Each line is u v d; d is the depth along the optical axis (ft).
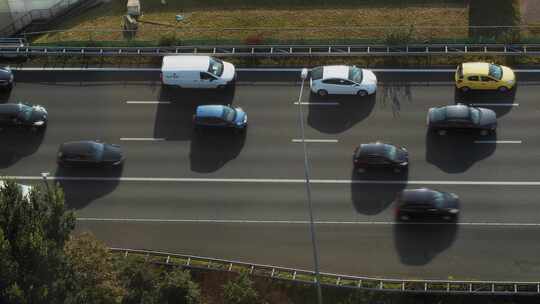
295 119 185.47
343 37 205.67
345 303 153.58
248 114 187.32
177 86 193.16
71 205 174.09
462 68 184.14
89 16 222.28
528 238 161.38
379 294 153.38
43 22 225.76
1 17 228.02
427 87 188.65
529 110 181.47
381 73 192.44
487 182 170.19
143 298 144.66
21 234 129.29
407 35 193.57
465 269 157.89
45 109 191.93
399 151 172.86
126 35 211.20
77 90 196.24
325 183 173.17
